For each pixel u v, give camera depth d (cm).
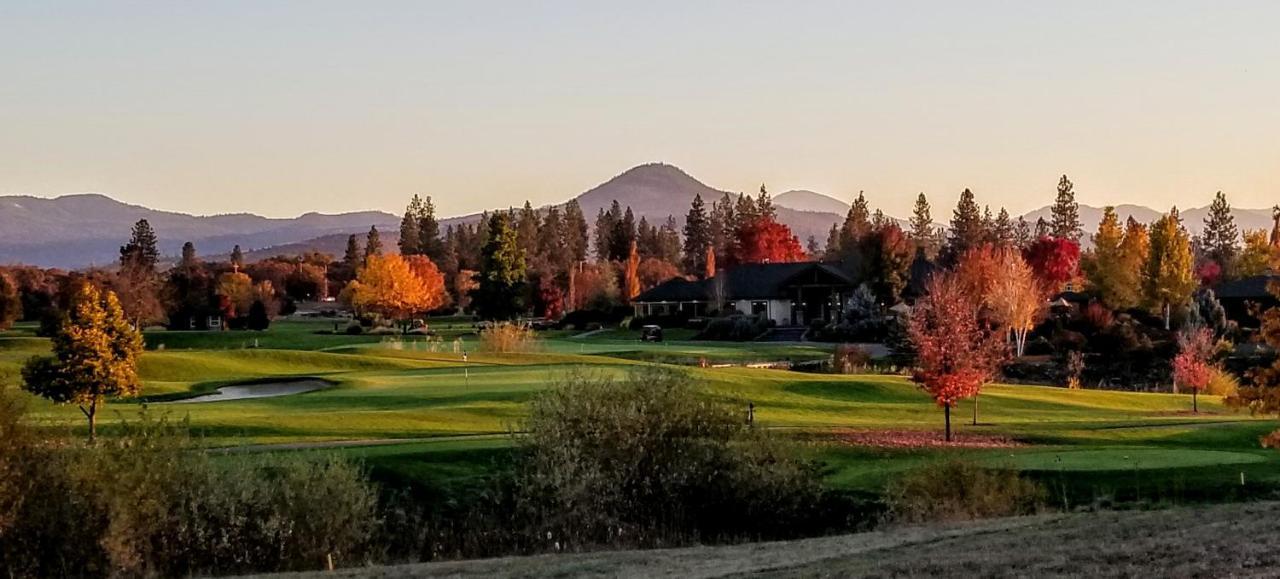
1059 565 1727
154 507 2542
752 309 12600
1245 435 4341
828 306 12144
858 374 7112
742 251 17888
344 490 2700
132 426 2781
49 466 2598
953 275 9619
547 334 11612
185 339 9750
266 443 3612
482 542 2806
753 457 3105
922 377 4284
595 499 2989
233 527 2608
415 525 2841
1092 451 3703
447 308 16512
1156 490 3034
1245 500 2939
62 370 4019
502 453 3312
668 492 3052
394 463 3159
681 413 3147
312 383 6128
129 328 4181
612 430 3097
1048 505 2917
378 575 2116
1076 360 7875
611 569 2050
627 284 14512
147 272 13875
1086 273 12031
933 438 4100
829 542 2330
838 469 3478
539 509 2955
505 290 13125
